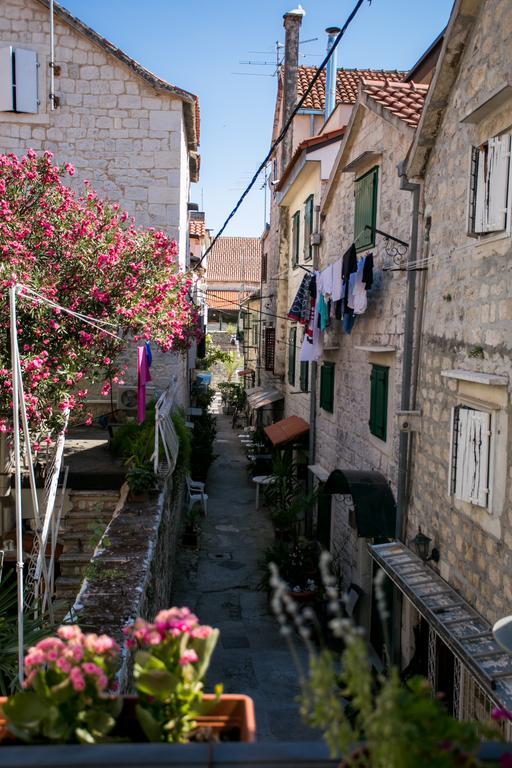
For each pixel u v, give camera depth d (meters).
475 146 6.17
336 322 12.95
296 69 20.20
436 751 1.93
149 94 13.18
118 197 13.32
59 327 7.83
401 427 7.96
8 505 9.64
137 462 9.70
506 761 1.93
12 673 5.25
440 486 7.23
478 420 6.03
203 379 37.44
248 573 13.31
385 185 9.66
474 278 6.42
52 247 8.60
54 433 8.32
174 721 2.51
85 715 2.46
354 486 8.80
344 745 2.00
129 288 8.73
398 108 9.20
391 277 9.24
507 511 5.60
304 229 16.94
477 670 5.07
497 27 6.04
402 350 8.65
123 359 13.43
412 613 8.30
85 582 6.52
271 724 8.20
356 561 10.69
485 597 6.02
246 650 10.13
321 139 14.38
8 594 6.29
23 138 13.12
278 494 15.30
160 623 2.64
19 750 2.11
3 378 7.30
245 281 52.19
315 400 15.03
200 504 17.83
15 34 12.91
